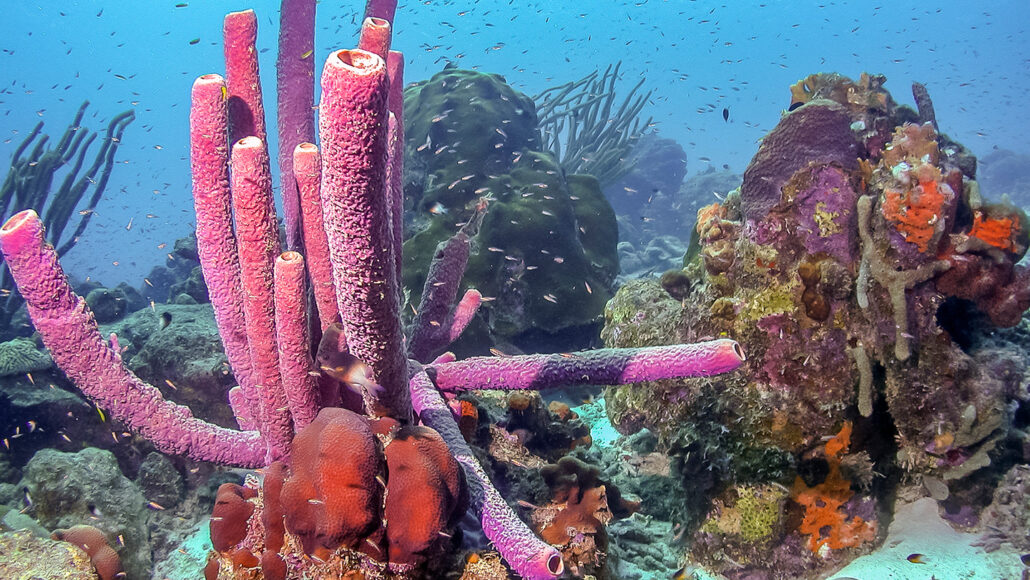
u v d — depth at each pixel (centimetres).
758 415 307
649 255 1468
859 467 303
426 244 708
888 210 295
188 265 1282
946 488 315
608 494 342
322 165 141
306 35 280
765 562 309
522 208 717
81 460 415
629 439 478
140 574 390
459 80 901
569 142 1381
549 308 683
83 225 930
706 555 323
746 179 335
